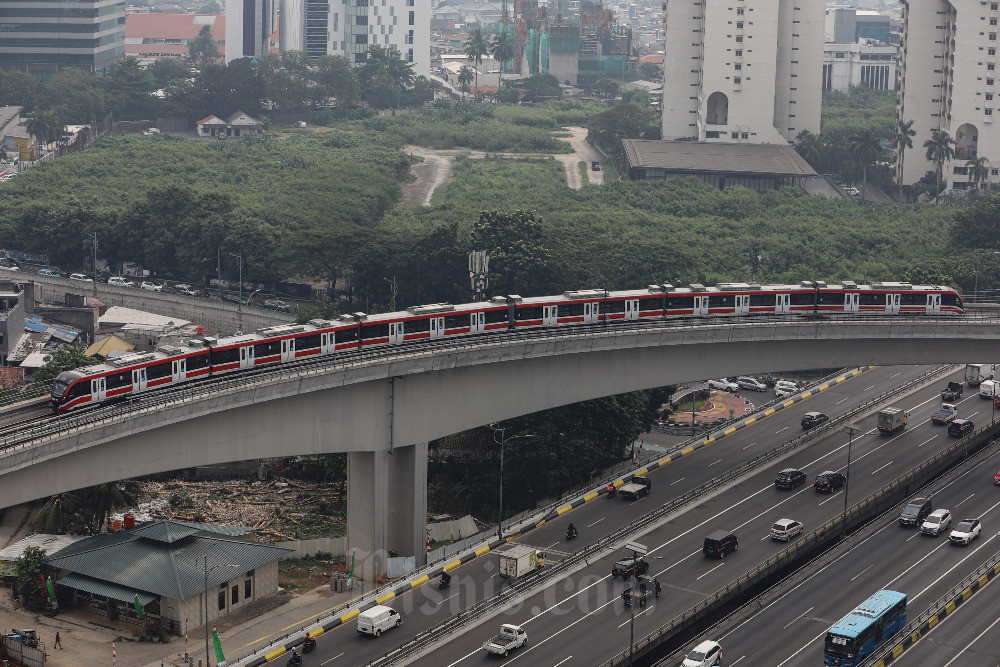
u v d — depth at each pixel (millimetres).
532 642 129000
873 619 126688
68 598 140625
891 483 177250
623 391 172125
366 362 145125
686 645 129875
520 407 163125
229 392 133125
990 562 150875
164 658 127500
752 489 176500
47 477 119562
